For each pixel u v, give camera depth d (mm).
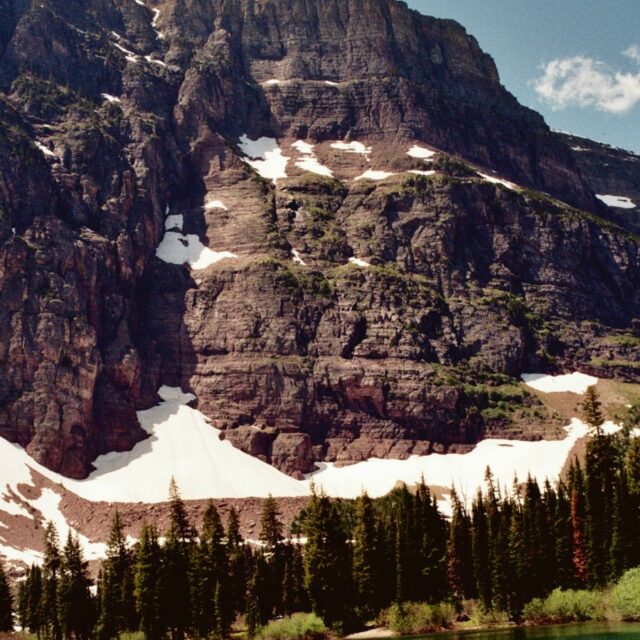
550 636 180375
